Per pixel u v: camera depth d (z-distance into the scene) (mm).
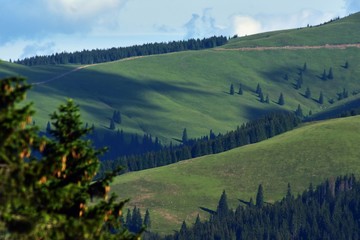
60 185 57938
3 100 48875
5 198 47906
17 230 48719
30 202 49969
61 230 50531
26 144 49250
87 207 58344
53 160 52781
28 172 50062
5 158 48000
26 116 48531
